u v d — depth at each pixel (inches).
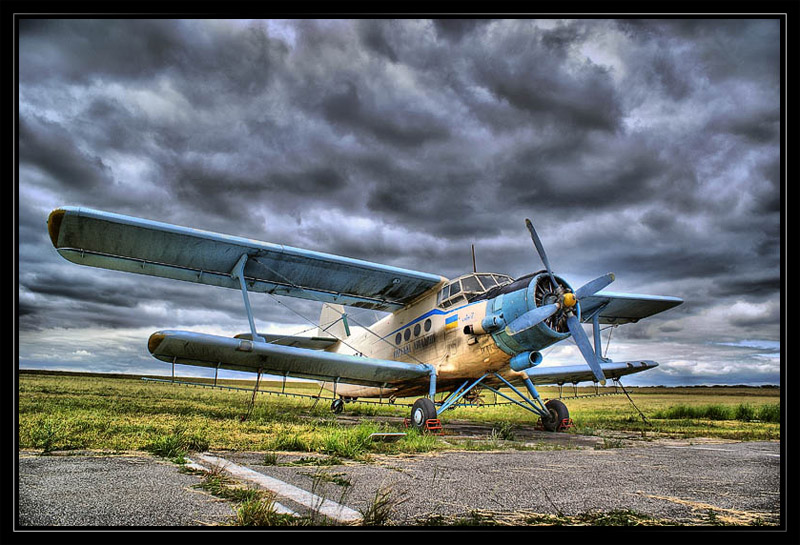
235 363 348.5
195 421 314.3
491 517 99.7
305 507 105.3
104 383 1154.7
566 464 183.9
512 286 331.6
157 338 304.7
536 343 317.1
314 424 335.6
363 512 100.7
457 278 392.8
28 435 214.2
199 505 103.5
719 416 553.9
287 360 342.0
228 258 368.2
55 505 100.6
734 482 145.0
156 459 169.5
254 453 198.2
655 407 839.7
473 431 365.4
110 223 311.6
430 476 151.0
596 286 326.6
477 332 339.6
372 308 463.5
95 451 184.7
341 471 158.9
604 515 102.3
